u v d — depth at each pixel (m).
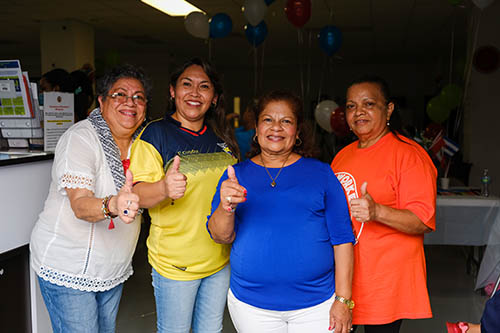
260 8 5.12
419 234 1.83
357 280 1.83
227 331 3.08
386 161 1.85
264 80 16.48
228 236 1.61
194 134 1.94
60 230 1.76
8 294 2.30
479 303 3.61
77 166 1.66
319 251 1.59
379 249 1.80
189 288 1.91
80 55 8.60
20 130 2.92
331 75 15.78
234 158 2.03
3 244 2.25
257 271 1.59
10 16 8.09
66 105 2.99
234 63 15.52
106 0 6.96
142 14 7.90
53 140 2.89
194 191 1.85
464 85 6.77
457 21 8.31
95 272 1.80
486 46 5.87
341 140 6.50
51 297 1.79
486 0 4.76
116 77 1.87
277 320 1.63
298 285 1.59
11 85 2.80
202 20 5.57
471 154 6.17
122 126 1.88
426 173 1.80
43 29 8.54
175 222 1.84
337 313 1.60
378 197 1.84
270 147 1.63
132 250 1.97
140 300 3.58
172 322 1.93
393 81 15.35
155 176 1.75
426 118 13.13
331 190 1.64
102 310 1.96
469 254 4.32
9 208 2.28
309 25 8.78
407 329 3.17
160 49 12.13
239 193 1.45
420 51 12.42
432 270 4.45
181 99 1.90
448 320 3.31
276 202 1.59
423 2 6.88
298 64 15.53
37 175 2.47
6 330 2.29
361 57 13.83
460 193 4.12
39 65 14.18
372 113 1.89
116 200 1.46
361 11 7.51
